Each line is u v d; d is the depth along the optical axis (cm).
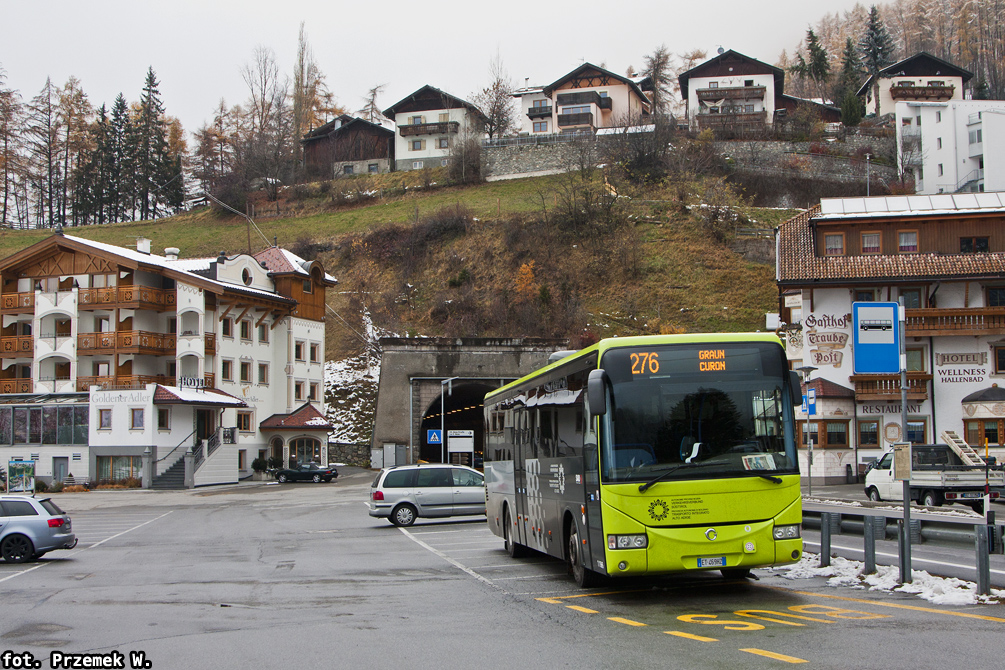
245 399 6284
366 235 9156
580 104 10969
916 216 4591
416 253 8825
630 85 10969
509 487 1900
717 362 1234
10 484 4575
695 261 8000
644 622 1064
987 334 4312
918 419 4362
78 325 5966
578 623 1073
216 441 5600
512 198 9531
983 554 1162
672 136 9681
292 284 6856
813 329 4497
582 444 1303
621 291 7856
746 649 881
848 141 9269
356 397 7206
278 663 893
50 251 6088
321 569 1738
